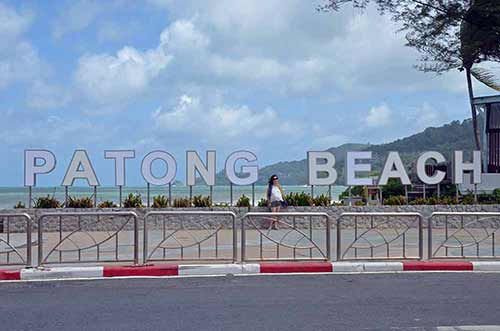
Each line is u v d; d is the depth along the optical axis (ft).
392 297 35.81
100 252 46.09
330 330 28.07
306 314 31.37
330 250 47.19
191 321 29.94
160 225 51.57
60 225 45.52
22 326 29.14
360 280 41.98
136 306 33.50
